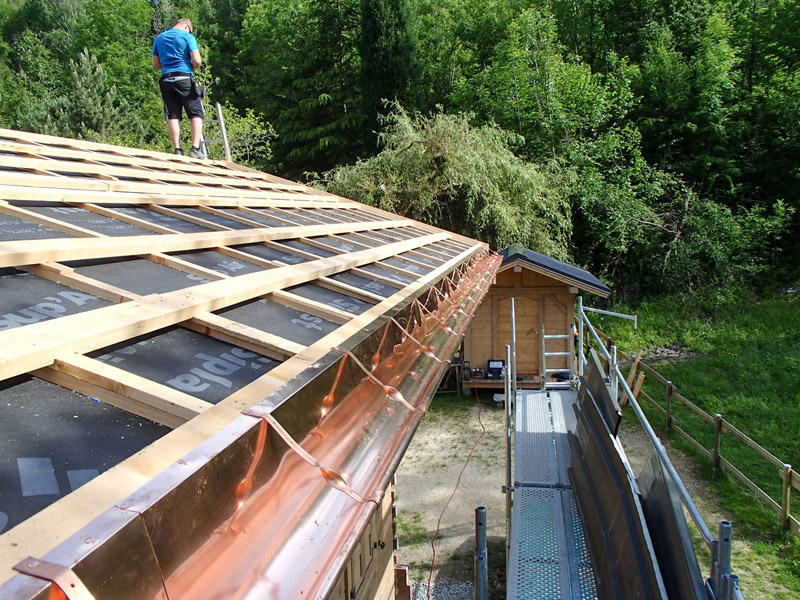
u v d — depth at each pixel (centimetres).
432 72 2780
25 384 146
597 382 586
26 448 122
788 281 1891
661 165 2116
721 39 2195
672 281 1917
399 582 587
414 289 386
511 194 1702
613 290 1922
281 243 408
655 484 370
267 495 140
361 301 319
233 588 111
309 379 176
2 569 84
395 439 204
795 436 1066
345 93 2928
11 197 280
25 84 3650
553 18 2259
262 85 3262
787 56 2189
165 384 163
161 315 184
